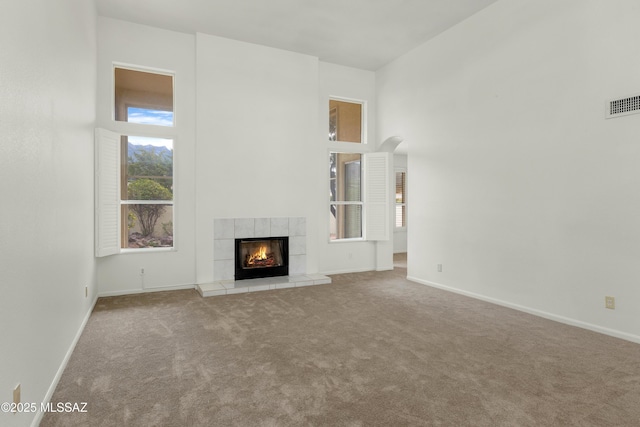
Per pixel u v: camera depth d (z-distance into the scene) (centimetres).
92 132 400
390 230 655
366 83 641
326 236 615
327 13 450
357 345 294
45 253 203
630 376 239
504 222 410
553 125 360
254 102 532
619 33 309
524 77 387
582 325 336
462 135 465
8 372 146
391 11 444
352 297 454
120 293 467
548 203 365
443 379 235
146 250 483
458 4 426
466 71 458
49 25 215
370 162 638
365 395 215
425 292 480
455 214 476
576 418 191
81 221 326
